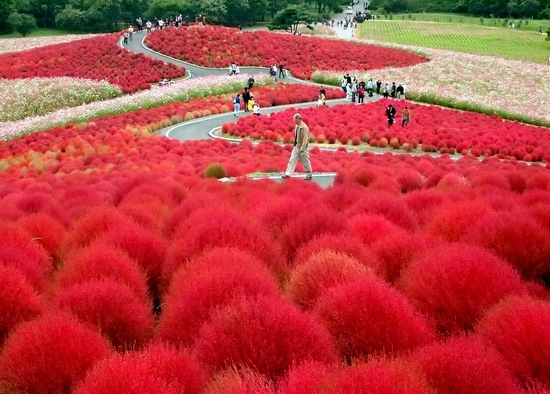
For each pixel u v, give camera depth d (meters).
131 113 36.44
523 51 77.00
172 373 3.35
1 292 4.69
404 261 5.79
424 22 115.56
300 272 5.01
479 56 64.94
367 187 12.81
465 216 7.22
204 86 46.06
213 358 3.50
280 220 7.76
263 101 42.59
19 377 3.73
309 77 56.44
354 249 5.66
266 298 3.79
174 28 72.44
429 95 46.22
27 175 18.78
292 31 93.38
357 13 132.88
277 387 3.13
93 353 3.85
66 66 58.06
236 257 5.21
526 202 9.19
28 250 6.58
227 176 17.56
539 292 4.98
